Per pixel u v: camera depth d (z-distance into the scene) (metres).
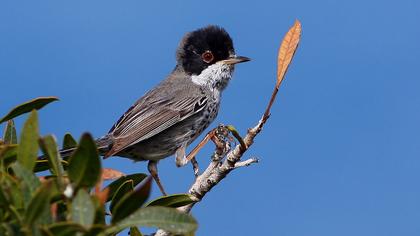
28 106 6.71
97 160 4.96
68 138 8.14
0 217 4.87
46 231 4.29
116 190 6.87
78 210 4.62
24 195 4.73
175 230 4.98
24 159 5.29
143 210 5.05
